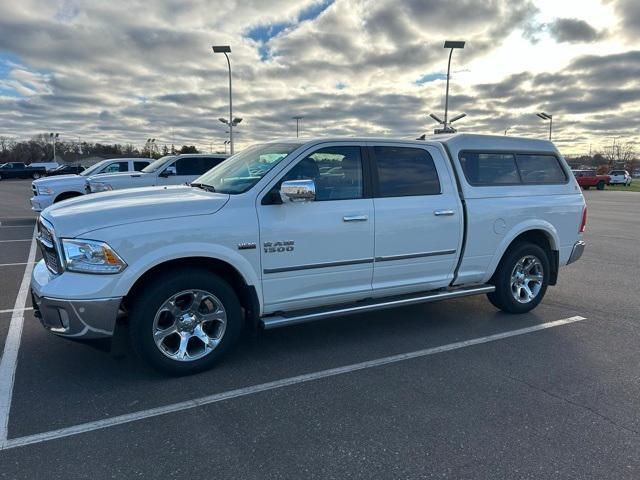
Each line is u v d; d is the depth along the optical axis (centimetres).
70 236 359
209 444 301
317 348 461
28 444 299
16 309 577
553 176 593
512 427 322
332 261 440
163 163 1285
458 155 520
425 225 484
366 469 277
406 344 473
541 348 463
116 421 327
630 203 2617
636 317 560
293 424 325
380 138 475
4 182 4597
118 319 405
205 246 383
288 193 389
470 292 521
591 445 302
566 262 603
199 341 407
